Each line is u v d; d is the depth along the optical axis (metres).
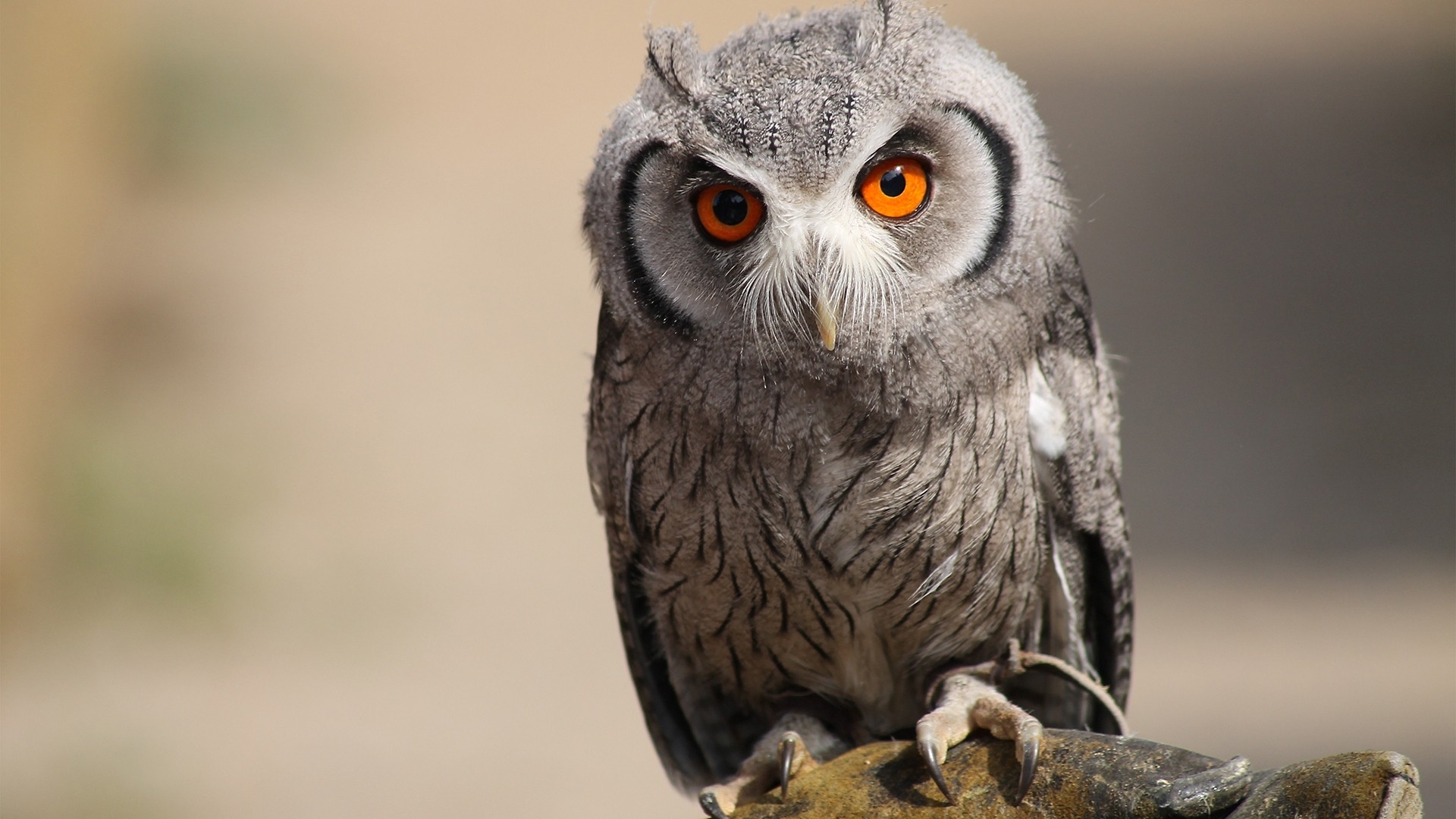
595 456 5.55
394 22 34.81
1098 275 21.33
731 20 29.16
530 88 31.06
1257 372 18.08
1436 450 15.85
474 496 16.31
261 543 14.86
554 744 11.85
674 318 4.93
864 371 4.79
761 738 5.91
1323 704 11.48
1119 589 5.71
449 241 24.39
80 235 14.81
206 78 27.20
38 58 13.81
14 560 13.70
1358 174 24.69
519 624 13.81
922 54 4.69
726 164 4.64
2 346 13.77
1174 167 25.45
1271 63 30.94
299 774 11.23
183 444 16.20
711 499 5.09
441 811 10.70
